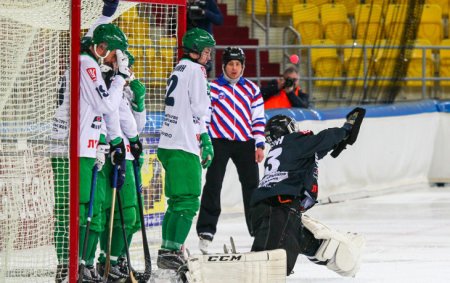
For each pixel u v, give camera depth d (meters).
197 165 14.83
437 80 33.38
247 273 12.04
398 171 28.84
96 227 13.38
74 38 12.55
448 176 30.27
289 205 12.89
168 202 14.97
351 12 35.59
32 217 13.41
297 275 15.12
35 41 13.23
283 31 31.84
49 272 13.25
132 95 14.22
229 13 34.25
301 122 24.66
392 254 17.38
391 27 33.22
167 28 16.38
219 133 17.34
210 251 17.78
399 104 29.19
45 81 13.12
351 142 13.19
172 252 14.76
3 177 13.14
